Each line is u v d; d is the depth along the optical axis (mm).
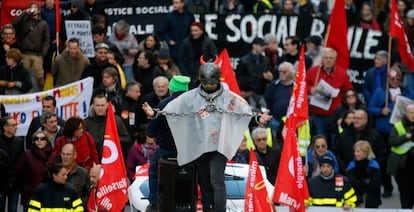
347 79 33594
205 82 21766
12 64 33000
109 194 24406
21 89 33062
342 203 28328
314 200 28297
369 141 31578
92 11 36562
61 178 26828
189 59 35062
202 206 22969
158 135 22859
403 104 33406
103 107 29844
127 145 30422
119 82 32938
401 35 33844
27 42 34625
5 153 28391
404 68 35125
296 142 24453
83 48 34656
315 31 37219
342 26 33781
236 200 24688
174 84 22750
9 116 29109
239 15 36938
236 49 37000
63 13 35844
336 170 29000
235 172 25688
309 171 29688
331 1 41969
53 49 34562
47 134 28594
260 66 35094
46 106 30406
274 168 29266
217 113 21938
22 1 36312
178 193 21781
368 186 30000
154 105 30641
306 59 34969
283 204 25516
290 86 33156
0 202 28922
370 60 37469
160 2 37156
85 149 28766
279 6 39312
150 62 32969
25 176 28547
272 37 35656
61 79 33562
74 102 32312
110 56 33156
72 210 27000
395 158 31516
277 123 32844
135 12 37031
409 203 31703
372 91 34656
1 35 34188
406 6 39875
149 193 23703
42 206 26922
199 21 36781
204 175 22219
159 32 36594
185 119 21953
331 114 33500
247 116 22016
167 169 21797
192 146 21875
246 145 28969
